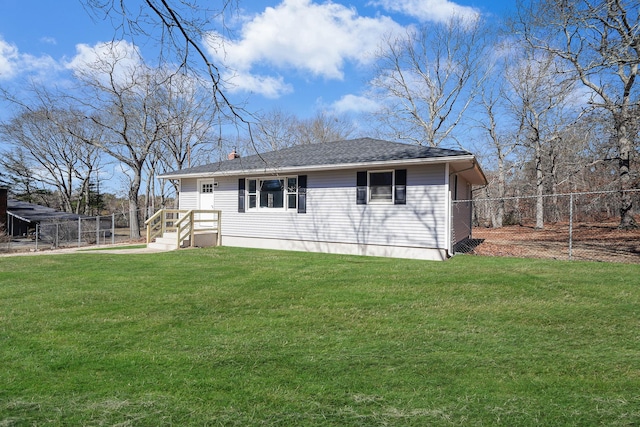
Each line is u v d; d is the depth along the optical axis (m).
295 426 2.49
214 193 15.23
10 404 2.76
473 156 9.81
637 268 8.18
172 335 4.32
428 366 3.45
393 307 5.46
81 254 11.84
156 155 28.39
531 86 22.36
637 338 4.12
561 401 2.80
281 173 13.45
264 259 10.48
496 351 3.80
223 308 5.47
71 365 3.48
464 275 7.60
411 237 11.05
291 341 4.12
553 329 4.45
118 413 2.64
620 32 10.34
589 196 23.27
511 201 29.91
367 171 11.80
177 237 13.25
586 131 16.23
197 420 2.56
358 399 2.85
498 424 2.49
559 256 10.84
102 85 19.53
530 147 24.56
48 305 5.59
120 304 5.68
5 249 16.36
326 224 12.59
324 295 6.21
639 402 2.78
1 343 4.03
